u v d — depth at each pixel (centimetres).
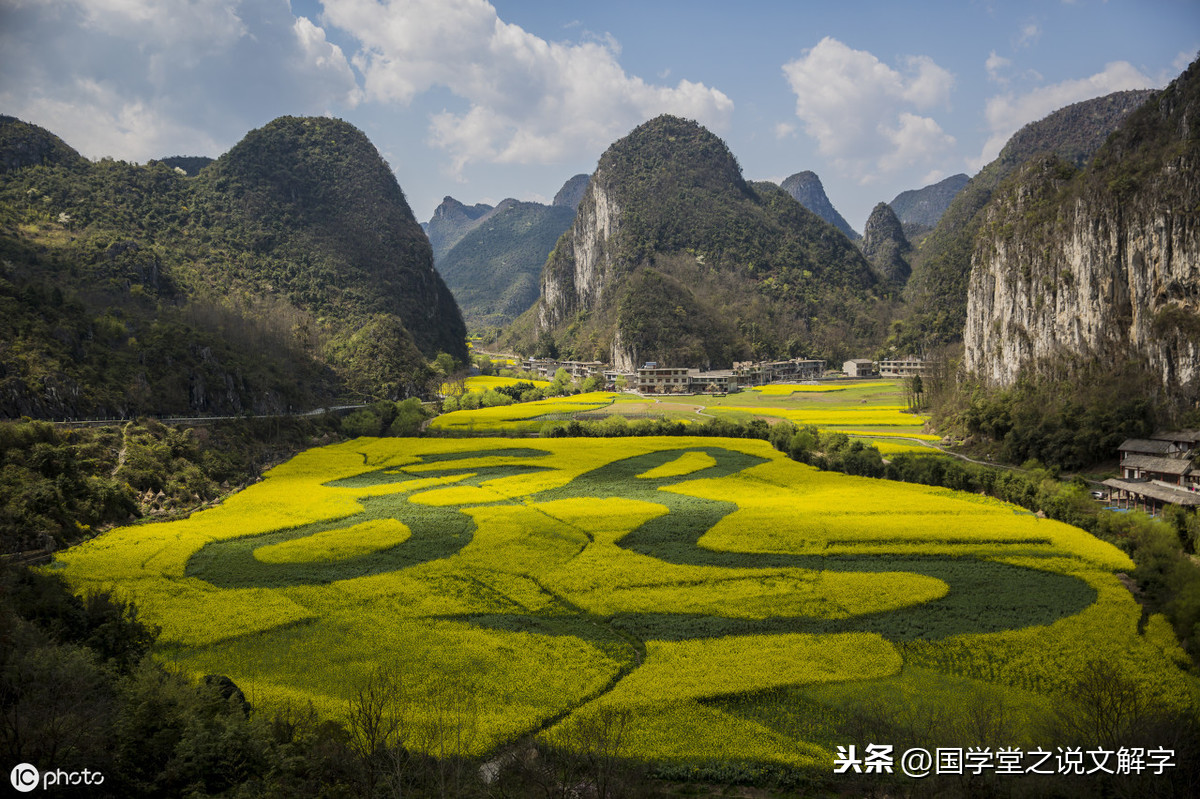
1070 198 12462
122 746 3294
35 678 3519
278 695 4222
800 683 4388
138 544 7131
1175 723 3634
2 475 7444
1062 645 4819
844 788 3509
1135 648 4741
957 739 3703
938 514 8012
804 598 5712
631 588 5969
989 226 15700
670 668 4559
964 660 4691
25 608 4459
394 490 9744
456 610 5578
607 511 8244
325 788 3297
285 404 14188
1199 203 9938
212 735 3397
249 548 7169
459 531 7650
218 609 5556
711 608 5544
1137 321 10512
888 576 6134
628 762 3662
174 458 9775
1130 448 9162
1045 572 6259
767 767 3647
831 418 15950
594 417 16225
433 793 3344
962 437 12519
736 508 8450
